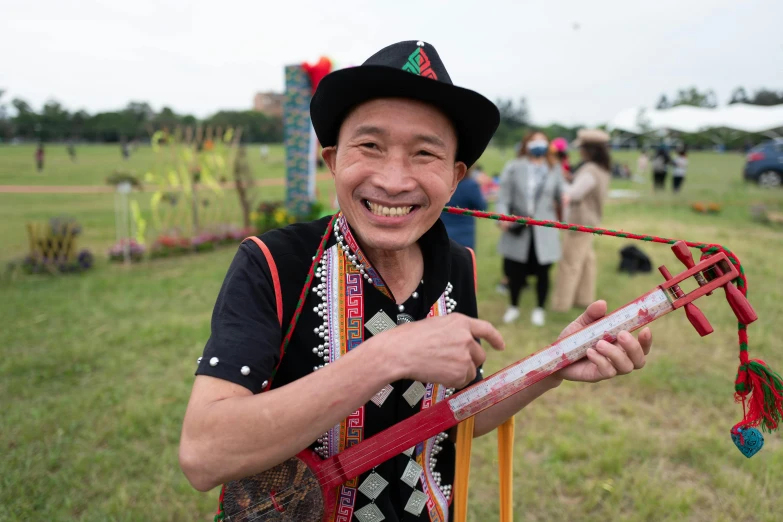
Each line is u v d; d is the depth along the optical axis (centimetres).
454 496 125
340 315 110
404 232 101
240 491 104
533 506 282
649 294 104
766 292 620
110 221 1066
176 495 285
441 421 107
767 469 299
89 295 601
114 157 2927
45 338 473
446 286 123
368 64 99
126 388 388
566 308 561
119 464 306
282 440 85
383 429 112
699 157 3484
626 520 267
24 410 355
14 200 1361
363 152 98
